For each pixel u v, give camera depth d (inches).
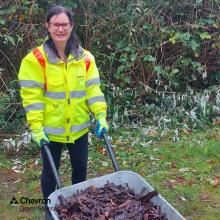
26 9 151.9
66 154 137.9
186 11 166.2
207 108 160.4
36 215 108.7
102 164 132.6
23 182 125.3
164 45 162.2
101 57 161.5
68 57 88.6
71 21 86.9
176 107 161.0
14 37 154.8
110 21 159.9
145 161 134.0
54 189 97.0
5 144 142.6
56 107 90.4
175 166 130.6
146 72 161.2
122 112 160.4
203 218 106.5
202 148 139.3
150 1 163.0
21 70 88.7
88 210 78.8
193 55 166.7
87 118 95.0
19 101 154.9
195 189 117.8
